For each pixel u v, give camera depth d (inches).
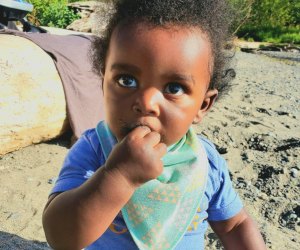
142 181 13.3
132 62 13.4
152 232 16.5
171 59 13.4
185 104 13.8
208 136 50.4
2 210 31.2
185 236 17.4
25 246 27.1
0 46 41.3
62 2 131.6
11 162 39.9
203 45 14.3
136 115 13.5
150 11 14.2
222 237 19.7
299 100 77.5
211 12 15.1
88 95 46.6
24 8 52.7
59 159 41.5
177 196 16.7
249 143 49.8
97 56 16.9
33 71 41.8
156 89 13.5
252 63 128.9
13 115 40.6
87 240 13.8
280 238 30.4
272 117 62.4
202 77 14.3
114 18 14.8
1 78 39.4
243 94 75.8
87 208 13.3
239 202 19.5
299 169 42.8
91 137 17.5
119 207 13.4
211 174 18.4
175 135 13.9
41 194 33.9
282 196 37.9
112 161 13.2
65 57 45.0
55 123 44.6
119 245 16.8
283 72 117.0
